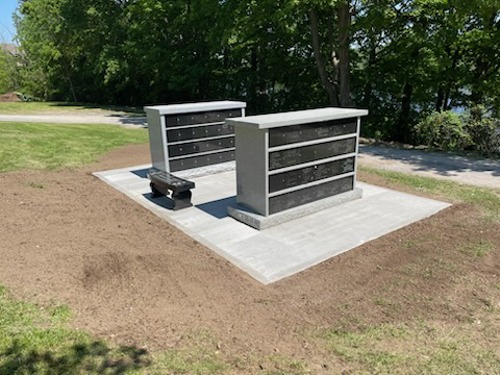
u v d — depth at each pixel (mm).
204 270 4746
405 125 18203
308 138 6344
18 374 2855
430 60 14781
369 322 3762
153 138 8578
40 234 5387
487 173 9352
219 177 8789
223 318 3783
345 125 6848
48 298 3832
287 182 6254
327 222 6281
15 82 43969
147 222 6250
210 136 8891
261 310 3955
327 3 12805
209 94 24844
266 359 3203
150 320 3652
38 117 19219
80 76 33312
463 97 17375
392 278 4582
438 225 6145
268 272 4770
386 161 10734
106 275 4414
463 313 3902
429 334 3576
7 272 4246
